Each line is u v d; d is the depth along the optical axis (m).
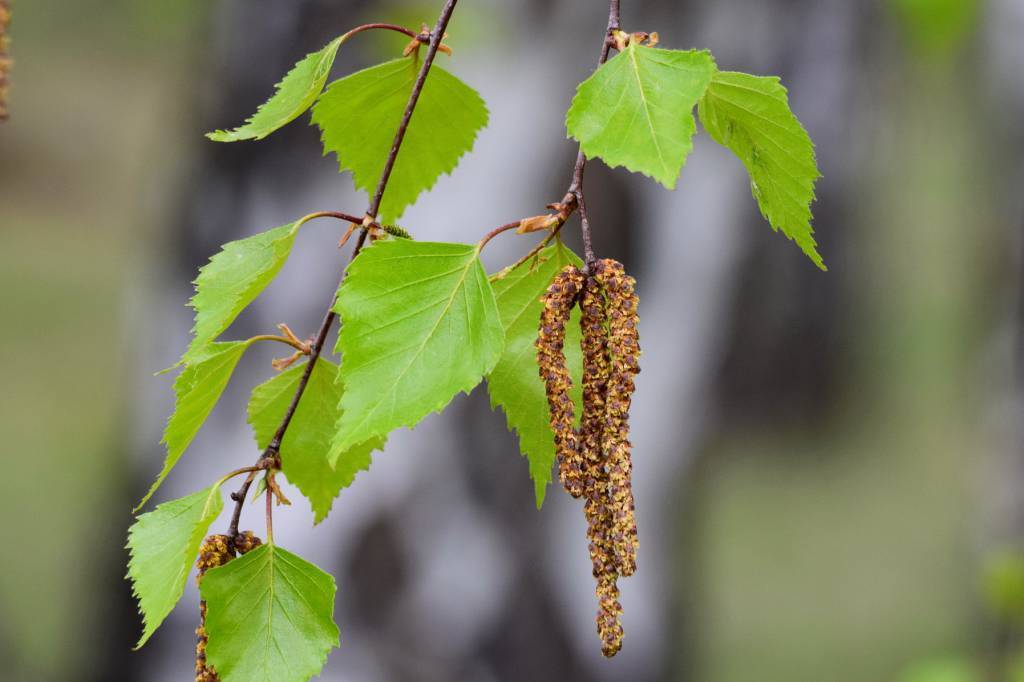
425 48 0.90
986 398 1.88
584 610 1.47
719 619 2.66
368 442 0.90
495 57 1.39
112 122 5.83
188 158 1.55
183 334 1.56
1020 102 1.85
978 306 1.94
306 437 0.90
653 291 1.51
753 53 1.58
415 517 1.41
